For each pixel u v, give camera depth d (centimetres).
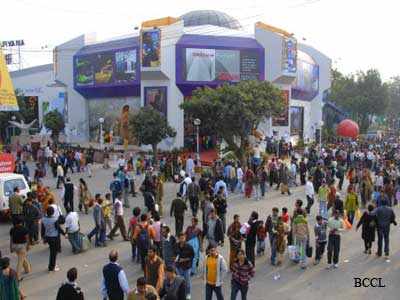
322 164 2606
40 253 1438
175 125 4369
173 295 818
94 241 1571
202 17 5475
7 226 1792
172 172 2927
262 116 3400
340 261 1360
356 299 1072
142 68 4312
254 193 2498
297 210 1337
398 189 2236
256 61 4528
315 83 5725
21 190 1828
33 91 6488
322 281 1193
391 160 2981
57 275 1232
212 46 4372
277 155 4053
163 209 2095
